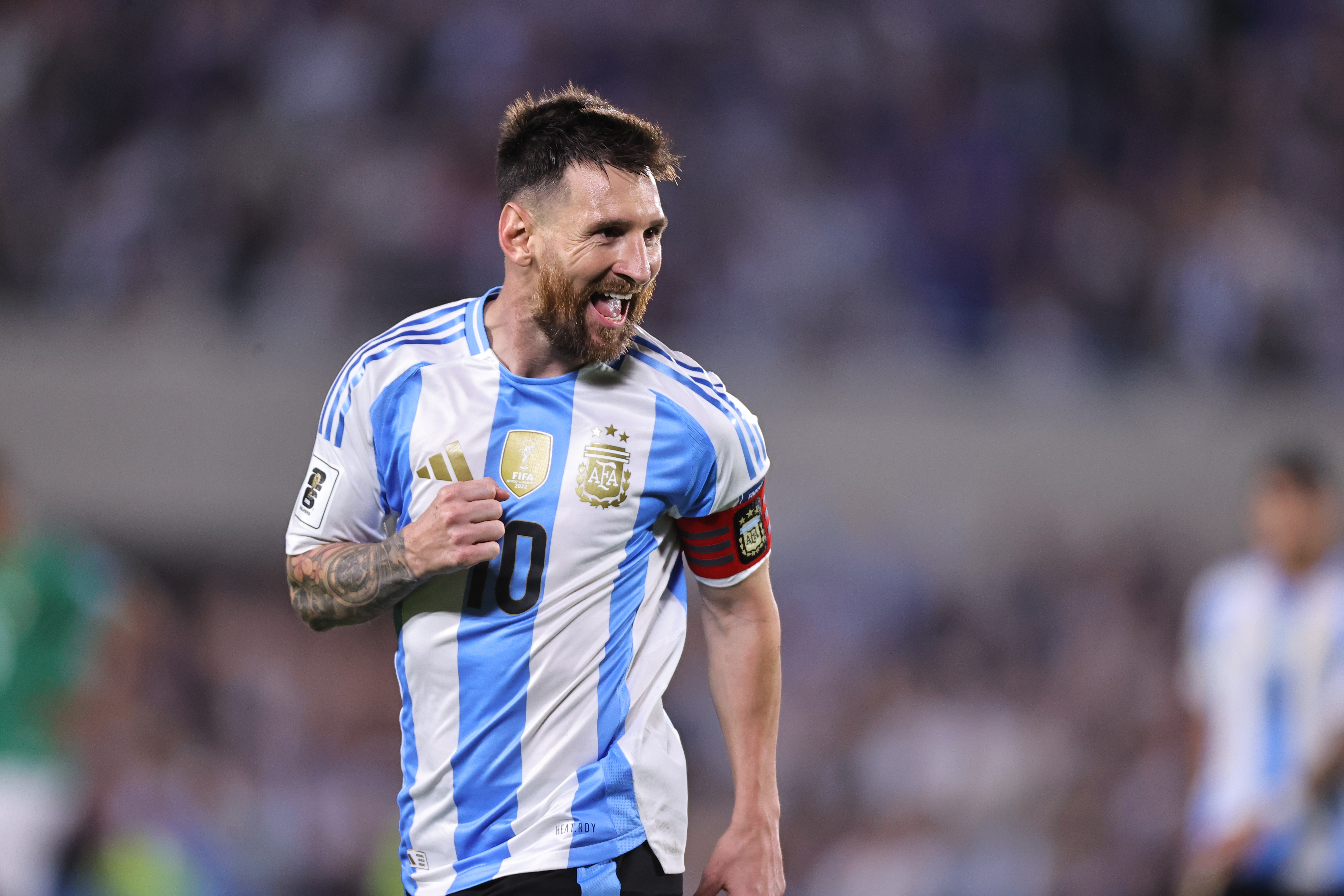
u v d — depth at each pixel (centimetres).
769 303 4356
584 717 919
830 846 3419
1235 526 4238
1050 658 3928
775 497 4088
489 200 4341
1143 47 5156
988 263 4606
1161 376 4347
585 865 909
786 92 4788
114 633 2211
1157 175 4962
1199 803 1862
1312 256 4809
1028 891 3341
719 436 931
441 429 913
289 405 3847
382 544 898
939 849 3381
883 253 4559
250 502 3812
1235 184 4941
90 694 2206
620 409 923
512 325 930
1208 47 5269
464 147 4434
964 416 4175
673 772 955
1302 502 1780
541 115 902
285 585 3859
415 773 939
